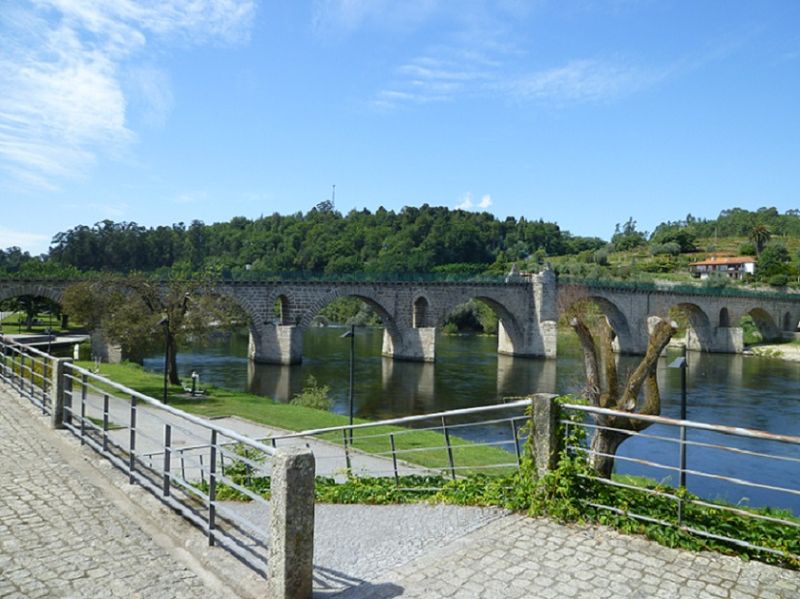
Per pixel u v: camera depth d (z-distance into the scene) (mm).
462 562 7535
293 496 6355
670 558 7547
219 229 193375
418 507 10742
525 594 6672
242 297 69625
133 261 138625
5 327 89750
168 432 9148
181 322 43312
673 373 76250
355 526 9758
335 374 66062
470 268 137125
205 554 7492
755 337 124875
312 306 74875
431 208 183750
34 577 6926
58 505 9227
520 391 58062
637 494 8992
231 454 7738
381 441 27406
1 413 15477
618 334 103188
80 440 12891
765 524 8008
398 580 7078
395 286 81312
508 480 10398
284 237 167750
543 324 89250
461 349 99812
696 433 38844
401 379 64438
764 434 6996
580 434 9352
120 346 47344
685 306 110500
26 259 119250
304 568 6438
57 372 13914
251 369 67125
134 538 8156
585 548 7875
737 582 6898
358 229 167125
